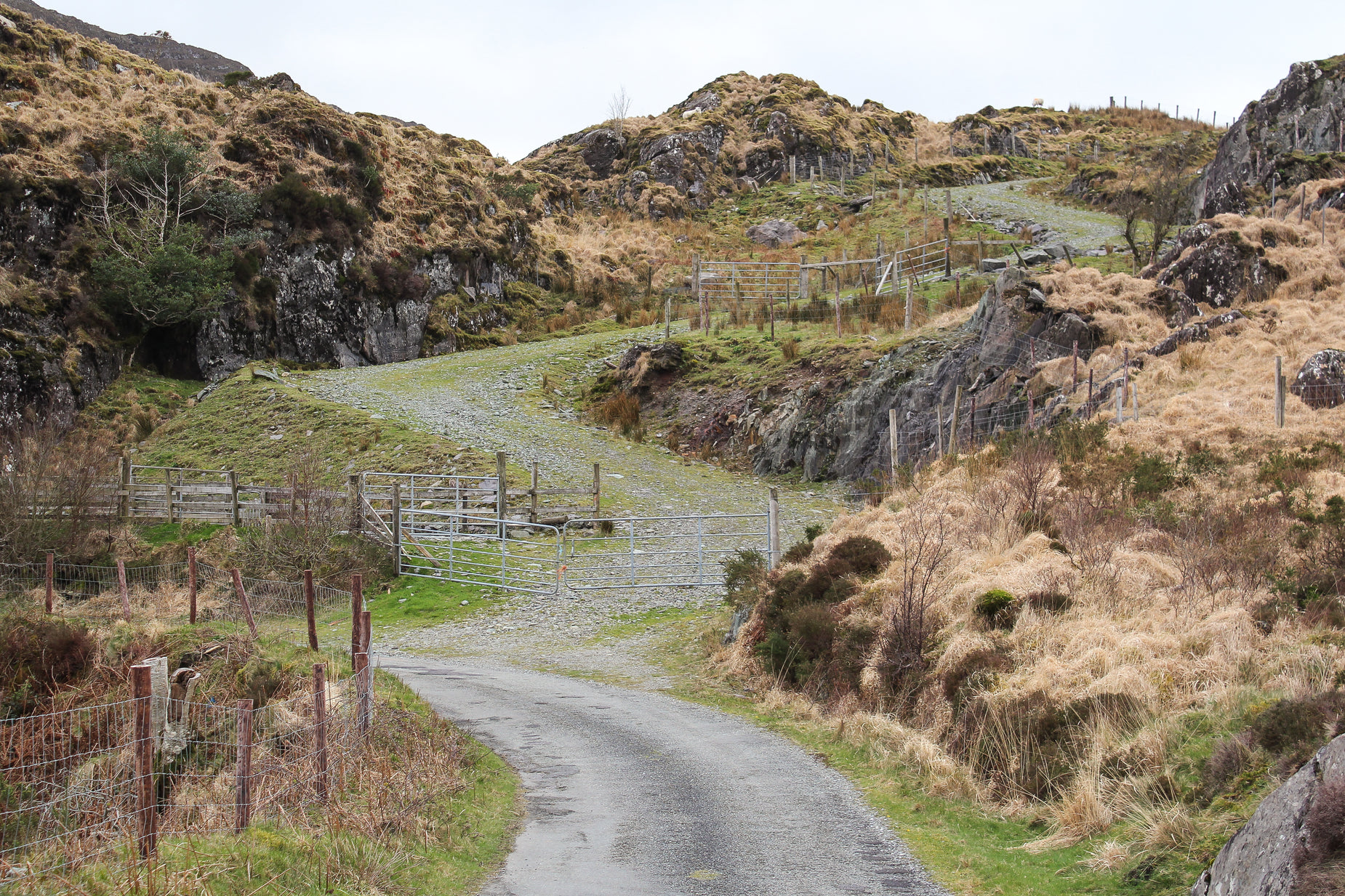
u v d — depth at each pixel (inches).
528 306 2149.4
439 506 1048.8
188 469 1178.6
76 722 469.1
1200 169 2234.3
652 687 579.2
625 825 328.2
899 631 480.4
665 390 1432.1
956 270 1733.5
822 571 597.3
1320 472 616.4
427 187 2209.6
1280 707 298.7
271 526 914.1
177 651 581.6
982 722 390.3
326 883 251.4
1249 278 1056.8
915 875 279.9
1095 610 455.8
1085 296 1069.8
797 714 494.9
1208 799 288.0
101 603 743.1
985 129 3415.4
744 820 333.4
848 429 1169.4
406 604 821.2
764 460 1230.3
